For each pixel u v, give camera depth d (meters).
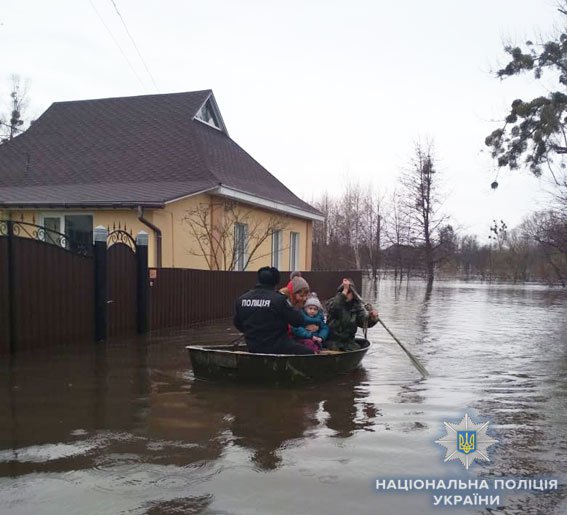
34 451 4.00
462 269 60.25
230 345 7.36
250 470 3.69
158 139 16.70
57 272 8.25
